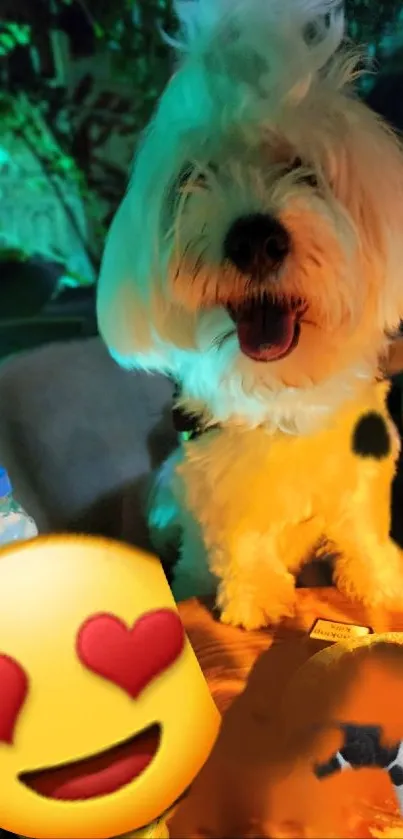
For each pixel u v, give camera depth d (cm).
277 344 74
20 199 210
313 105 74
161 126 78
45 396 115
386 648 75
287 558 88
